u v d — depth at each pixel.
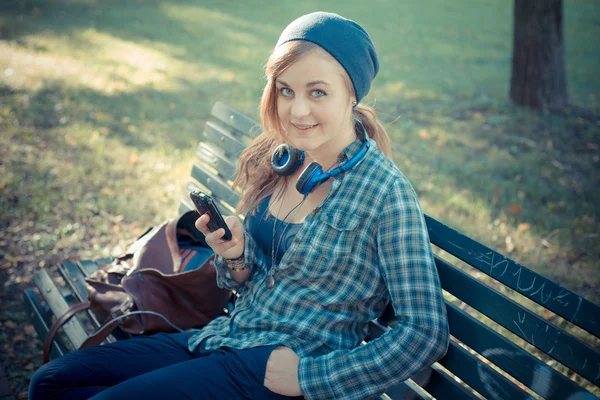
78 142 5.84
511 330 1.69
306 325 1.86
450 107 7.86
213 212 1.98
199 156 3.29
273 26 12.62
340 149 1.94
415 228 1.72
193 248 2.58
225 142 3.09
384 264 1.75
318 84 1.74
